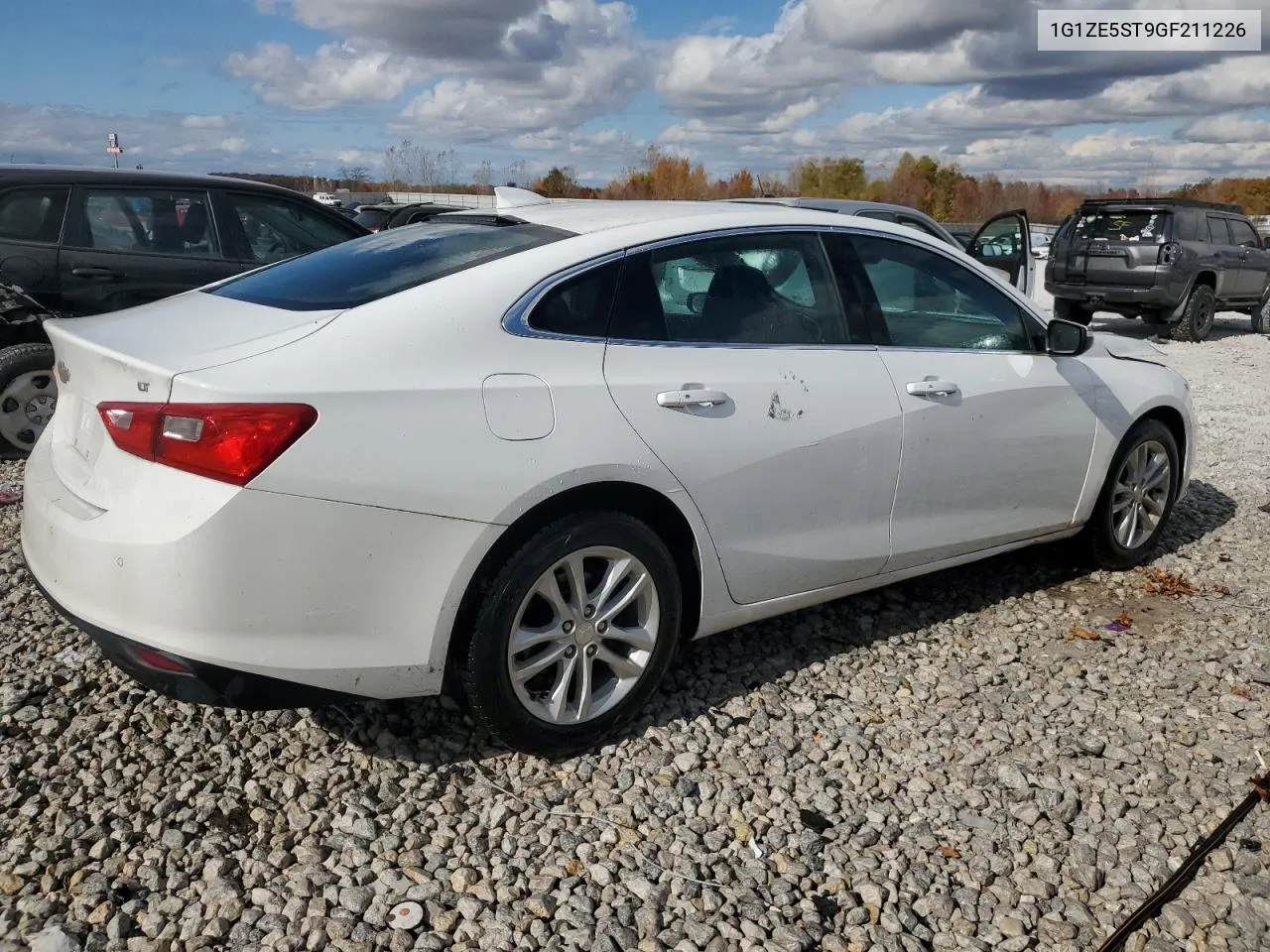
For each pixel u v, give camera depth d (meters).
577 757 3.26
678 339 3.37
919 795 3.13
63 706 3.35
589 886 2.68
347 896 2.59
